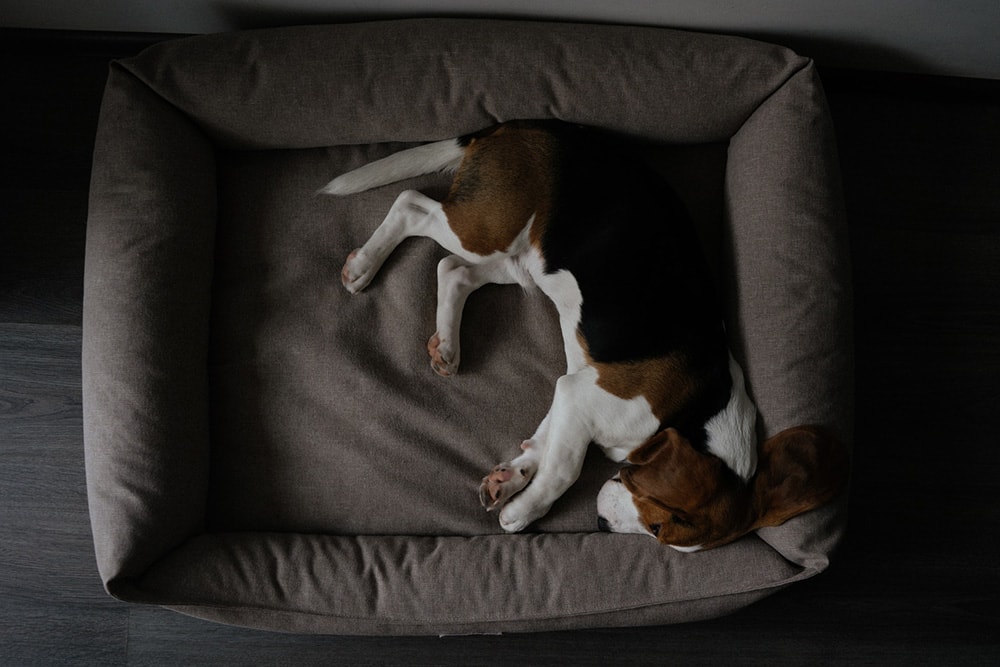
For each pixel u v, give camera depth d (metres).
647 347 1.72
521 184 1.76
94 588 1.96
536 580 1.76
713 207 1.98
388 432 1.86
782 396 1.76
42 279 2.04
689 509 1.66
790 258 1.80
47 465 1.98
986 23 1.97
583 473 1.87
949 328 2.16
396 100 1.85
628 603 1.75
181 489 1.74
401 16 1.97
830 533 1.73
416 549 1.80
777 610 2.02
